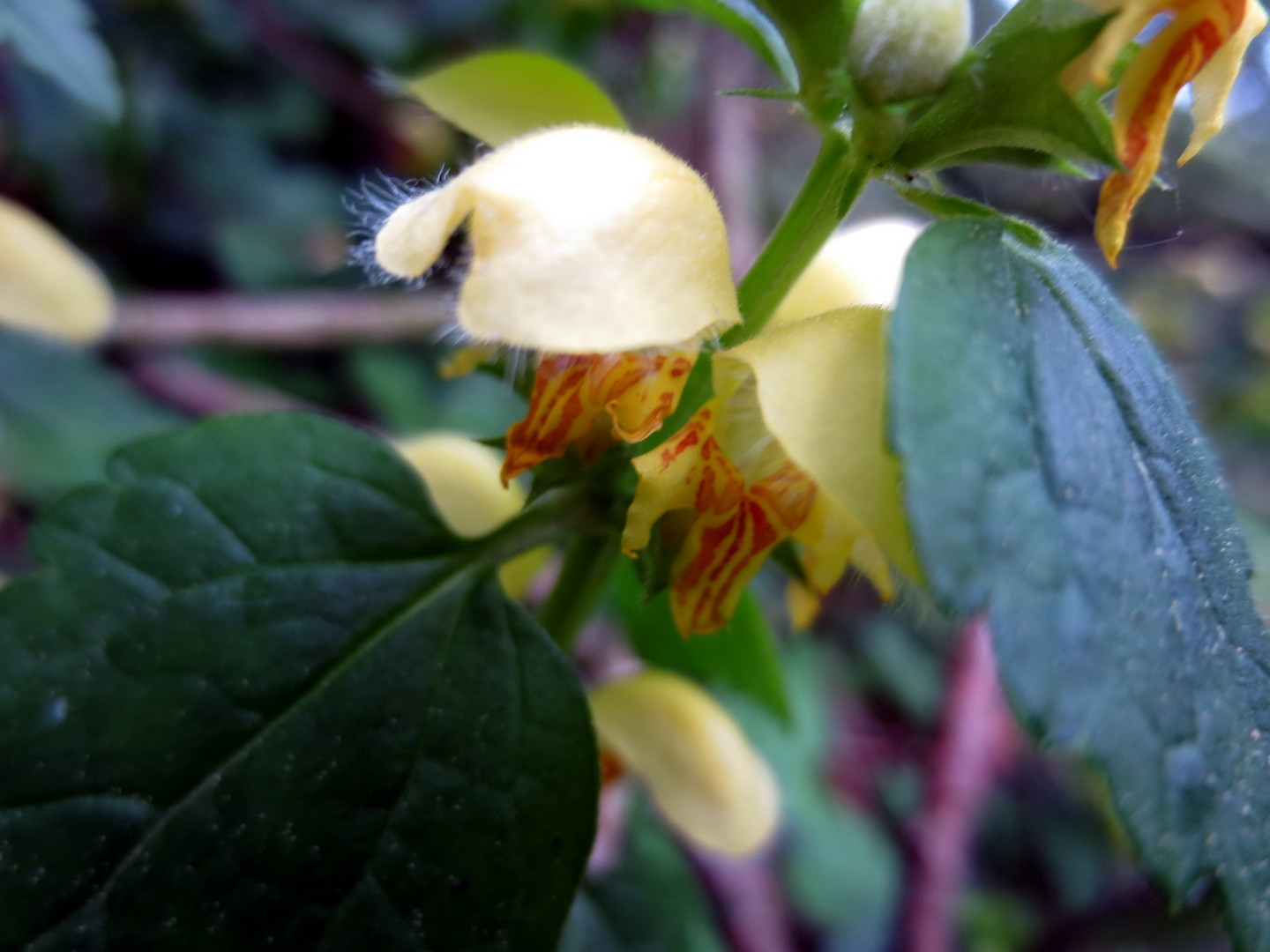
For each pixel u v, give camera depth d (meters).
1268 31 0.06
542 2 0.17
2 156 0.14
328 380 0.15
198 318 0.12
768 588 0.14
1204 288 0.25
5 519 0.11
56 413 0.11
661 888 0.09
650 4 0.05
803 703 0.13
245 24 0.17
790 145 0.20
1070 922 0.13
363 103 0.18
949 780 0.10
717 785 0.06
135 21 0.16
